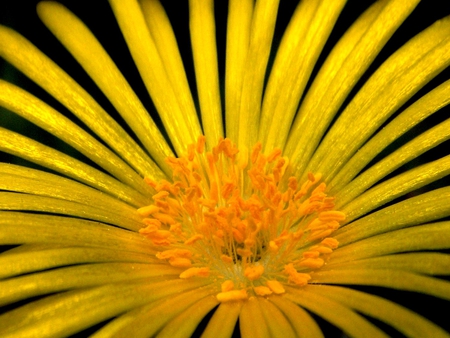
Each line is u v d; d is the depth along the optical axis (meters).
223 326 0.05
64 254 0.05
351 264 0.05
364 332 0.05
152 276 0.05
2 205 0.05
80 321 0.05
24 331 0.05
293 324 0.05
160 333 0.05
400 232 0.05
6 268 0.05
